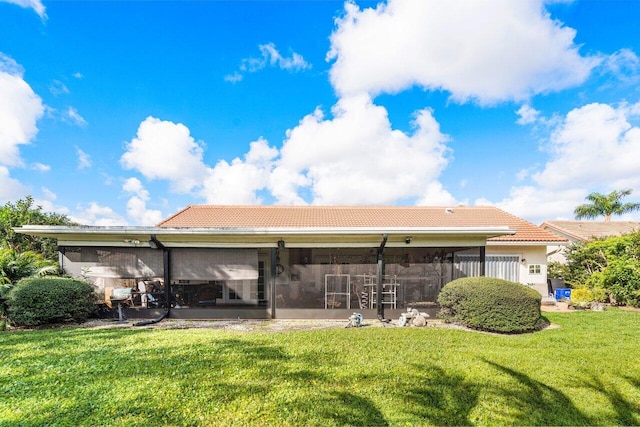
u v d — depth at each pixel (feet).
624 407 16.02
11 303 31.94
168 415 14.32
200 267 38.24
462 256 49.11
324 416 14.55
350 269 43.98
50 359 21.15
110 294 39.63
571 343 26.25
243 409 14.93
